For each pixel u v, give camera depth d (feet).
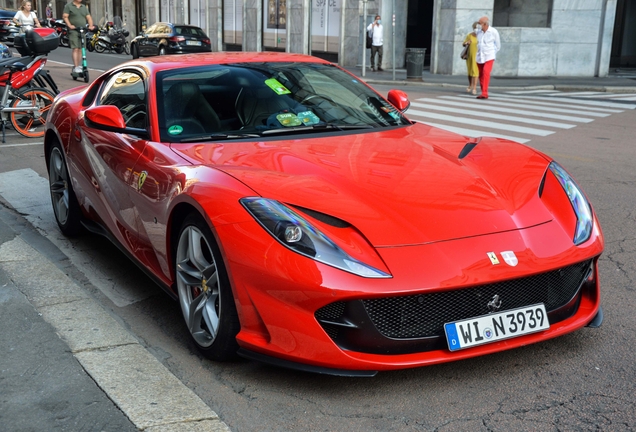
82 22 52.75
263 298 9.16
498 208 10.07
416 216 9.64
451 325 9.21
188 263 10.89
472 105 46.06
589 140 32.09
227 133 12.53
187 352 10.85
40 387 9.68
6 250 15.81
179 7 119.75
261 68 14.39
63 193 16.79
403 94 15.44
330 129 13.04
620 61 89.04
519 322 9.56
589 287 10.68
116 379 9.87
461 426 8.69
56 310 12.37
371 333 9.02
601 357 10.51
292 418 8.92
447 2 71.46
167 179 11.12
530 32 70.74
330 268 8.82
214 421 8.80
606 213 19.20
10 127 32.94
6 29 94.84
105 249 16.16
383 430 8.63
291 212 9.37
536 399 9.31
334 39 86.89
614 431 8.55
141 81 13.97
